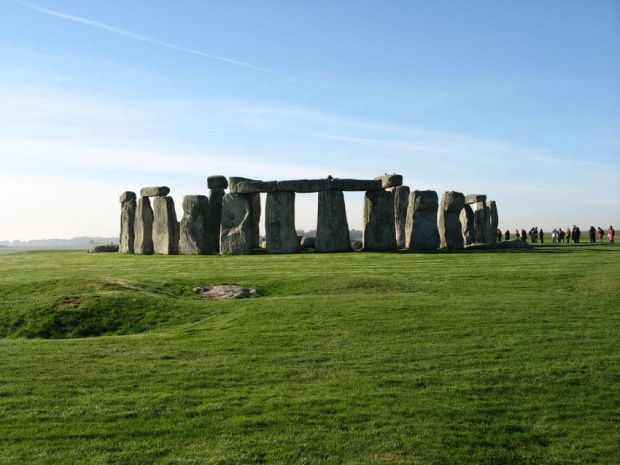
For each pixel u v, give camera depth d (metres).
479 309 19.17
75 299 21.31
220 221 43.69
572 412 11.38
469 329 16.80
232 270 29.95
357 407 11.46
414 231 40.91
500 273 26.77
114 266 33.34
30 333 19.19
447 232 41.94
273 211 39.75
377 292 23.30
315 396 12.02
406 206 45.03
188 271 29.83
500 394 12.17
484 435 10.44
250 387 12.62
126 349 15.79
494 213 50.47
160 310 20.47
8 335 19.41
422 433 10.43
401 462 9.49
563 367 13.52
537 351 14.69
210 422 10.83
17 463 9.34
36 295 22.64
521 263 30.27
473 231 48.41
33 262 38.22
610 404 11.69
